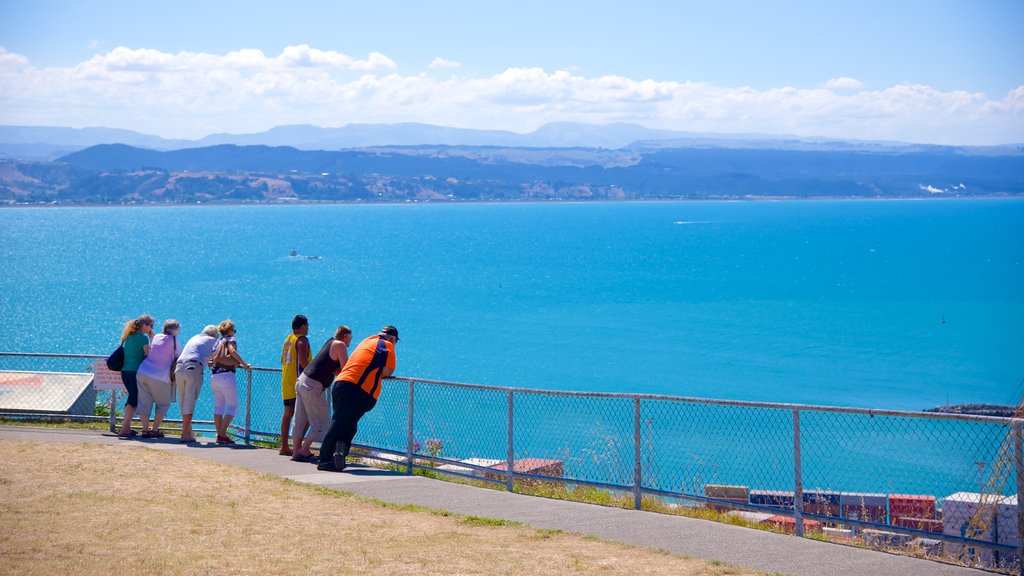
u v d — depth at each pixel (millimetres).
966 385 64625
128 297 119500
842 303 118438
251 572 7422
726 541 8938
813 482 25422
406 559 7953
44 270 161625
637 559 8164
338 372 13312
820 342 87375
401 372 71062
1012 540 9289
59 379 17609
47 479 11055
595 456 18047
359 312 109938
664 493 10438
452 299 125062
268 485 11172
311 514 9672
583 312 112250
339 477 12102
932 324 98750
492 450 25438
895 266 172250
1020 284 137750
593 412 38750
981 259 186250
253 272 162125
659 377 69312
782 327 98125
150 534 8555
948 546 9711
